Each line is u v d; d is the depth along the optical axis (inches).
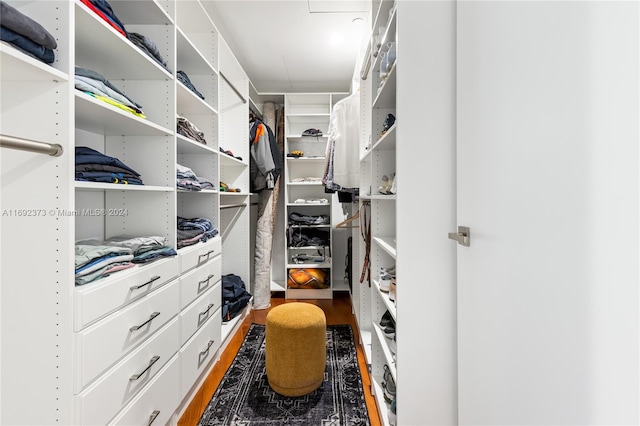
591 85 19.1
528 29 24.9
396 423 44.3
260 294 119.0
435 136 42.2
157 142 58.0
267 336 65.7
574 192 20.4
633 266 16.7
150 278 47.1
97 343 36.3
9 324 33.5
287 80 127.7
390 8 57.5
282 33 93.4
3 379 33.5
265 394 63.1
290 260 138.8
